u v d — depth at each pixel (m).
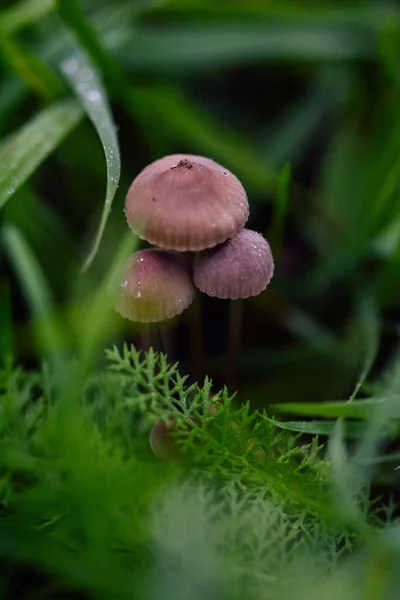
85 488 0.20
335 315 0.30
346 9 0.33
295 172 0.33
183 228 0.22
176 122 0.30
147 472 0.21
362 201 0.30
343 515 0.20
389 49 0.31
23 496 0.21
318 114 0.32
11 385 0.22
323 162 0.32
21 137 0.26
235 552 0.20
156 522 0.20
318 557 0.20
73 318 0.26
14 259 0.26
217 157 0.31
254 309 0.29
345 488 0.20
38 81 0.28
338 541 0.21
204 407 0.21
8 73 0.29
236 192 0.22
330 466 0.21
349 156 0.31
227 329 0.29
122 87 0.29
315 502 0.21
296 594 0.20
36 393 0.26
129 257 0.23
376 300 0.28
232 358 0.26
